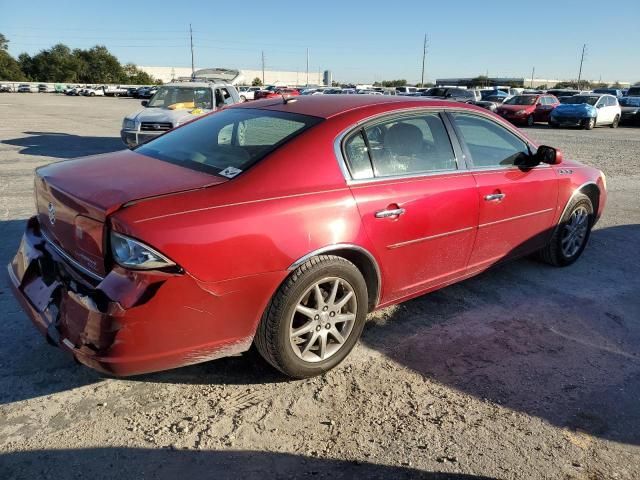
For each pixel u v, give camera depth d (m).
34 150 12.05
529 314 4.05
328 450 2.51
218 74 16.92
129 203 2.45
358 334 3.21
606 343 3.66
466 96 27.09
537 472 2.42
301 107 3.44
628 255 5.55
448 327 3.79
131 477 2.30
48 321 2.63
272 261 2.67
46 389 2.88
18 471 2.30
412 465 2.43
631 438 2.68
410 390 3.01
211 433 2.59
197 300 2.49
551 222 4.67
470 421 2.76
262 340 2.82
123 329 2.35
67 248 2.75
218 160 3.03
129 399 2.83
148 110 11.48
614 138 18.72
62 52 107.94
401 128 3.45
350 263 3.02
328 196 2.92
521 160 4.30
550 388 3.09
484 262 4.10
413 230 3.35
